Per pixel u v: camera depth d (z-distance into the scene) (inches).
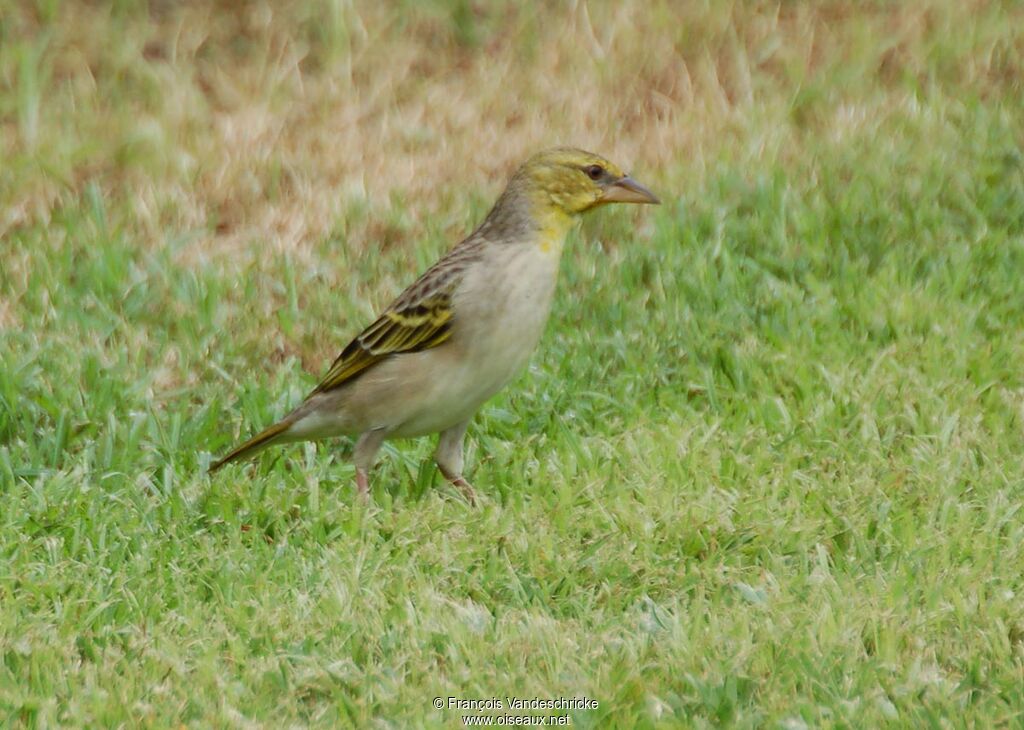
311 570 405.7
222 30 756.6
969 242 596.4
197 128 688.4
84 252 595.5
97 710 346.3
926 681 354.9
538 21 764.6
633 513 430.0
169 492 450.9
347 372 443.5
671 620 382.0
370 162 668.1
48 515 433.7
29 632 375.2
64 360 520.4
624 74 724.7
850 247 599.8
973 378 512.4
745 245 603.2
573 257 593.9
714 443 474.6
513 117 705.6
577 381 514.9
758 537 418.9
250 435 493.7
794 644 365.4
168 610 393.1
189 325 548.7
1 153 661.3
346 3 757.3
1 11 748.6
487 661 367.2
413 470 475.5
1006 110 682.2
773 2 765.3
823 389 506.9
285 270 583.5
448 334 432.8
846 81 707.4
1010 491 441.1
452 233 616.7
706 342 534.3
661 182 647.1
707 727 339.6
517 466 465.7
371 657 366.3
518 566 412.2
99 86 715.4
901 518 427.2
